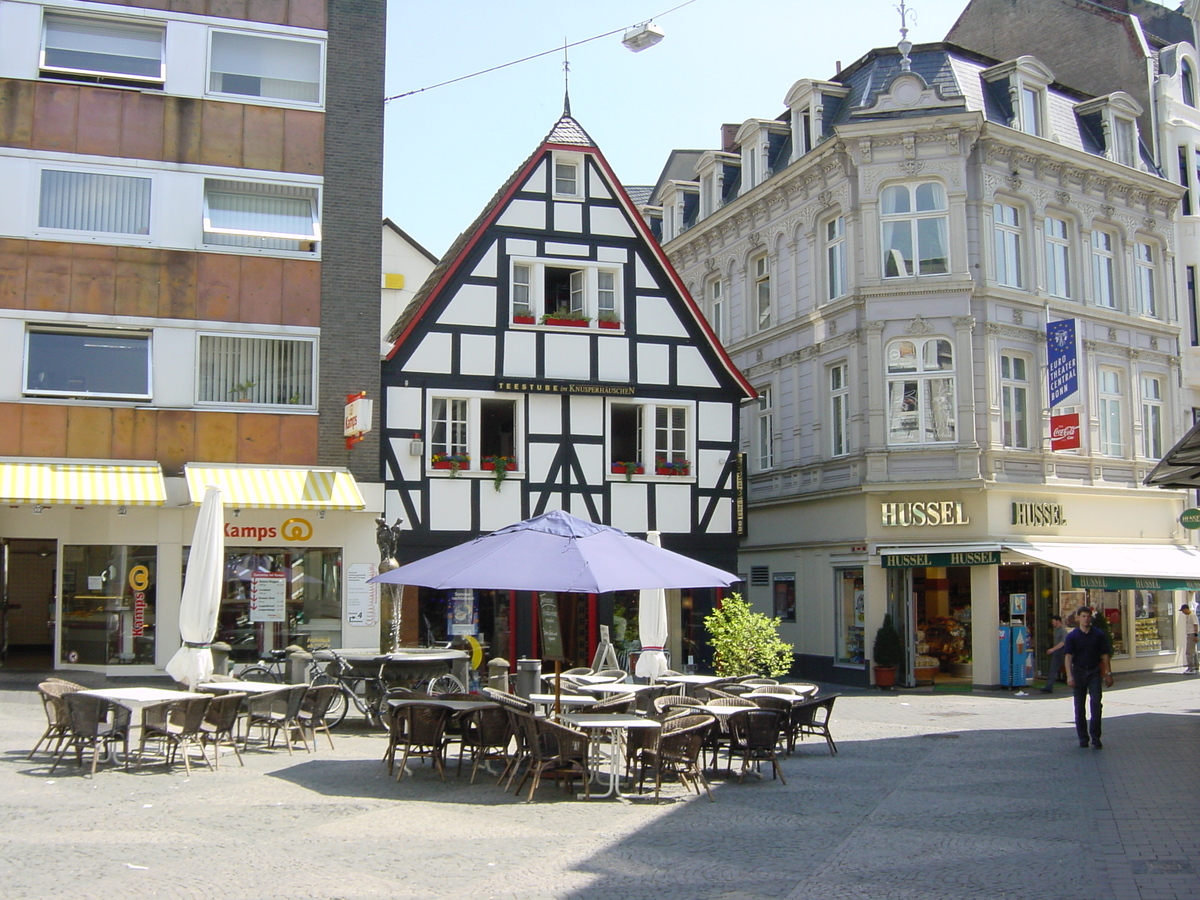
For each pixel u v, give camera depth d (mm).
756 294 28703
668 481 22750
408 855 8102
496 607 21422
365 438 20234
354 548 20031
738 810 10039
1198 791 11023
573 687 14422
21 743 12883
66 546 19062
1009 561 22547
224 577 19375
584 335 22469
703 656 22688
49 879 7234
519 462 21797
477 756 11492
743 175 29141
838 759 13281
